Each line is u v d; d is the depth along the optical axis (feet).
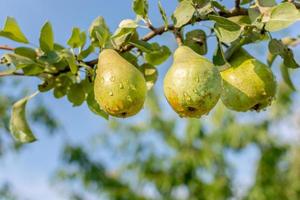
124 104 2.52
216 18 2.58
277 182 9.97
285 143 10.06
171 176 9.99
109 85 2.52
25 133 3.19
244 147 9.59
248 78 2.74
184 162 9.93
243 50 2.82
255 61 2.78
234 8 2.73
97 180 10.38
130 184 10.52
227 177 9.89
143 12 2.75
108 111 2.57
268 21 2.59
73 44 2.81
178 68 2.49
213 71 2.49
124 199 10.28
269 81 2.75
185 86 2.45
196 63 2.48
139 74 2.57
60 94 3.01
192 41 2.73
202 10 2.68
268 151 9.76
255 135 9.52
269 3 2.66
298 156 10.12
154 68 2.99
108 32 2.79
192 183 9.89
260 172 9.77
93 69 2.82
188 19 2.65
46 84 2.96
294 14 2.56
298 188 9.96
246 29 2.65
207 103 2.47
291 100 9.64
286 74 3.36
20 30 2.86
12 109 3.18
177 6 2.68
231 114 9.45
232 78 2.76
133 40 2.78
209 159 9.60
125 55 2.87
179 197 10.12
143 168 10.28
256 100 2.75
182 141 10.25
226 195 9.67
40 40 2.78
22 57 2.82
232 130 9.41
